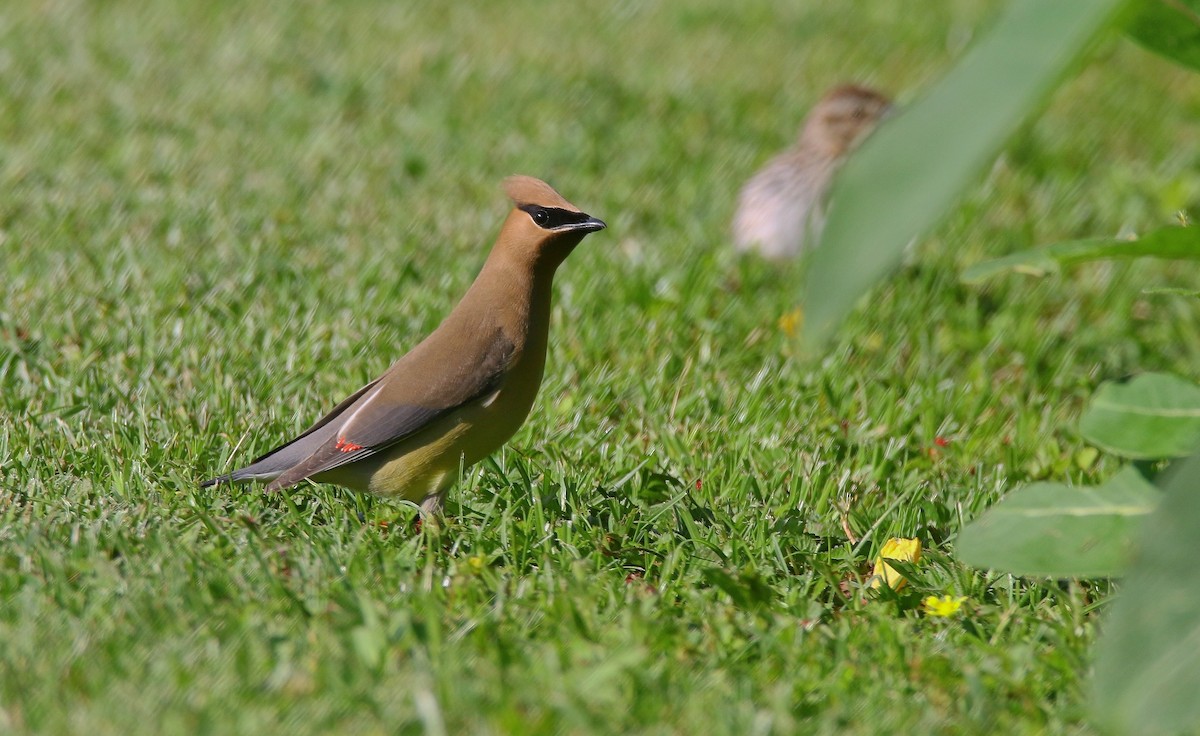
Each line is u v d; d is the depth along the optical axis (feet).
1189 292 27.22
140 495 29.96
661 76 73.92
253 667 22.58
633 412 36.78
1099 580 28.32
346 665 22.75
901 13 89.76
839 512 31.50
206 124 60.13
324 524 30.22
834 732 22.12
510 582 27.22
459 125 62.90
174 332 39.40
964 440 36.99
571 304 44.01
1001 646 25.85
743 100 70.38
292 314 41.09
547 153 59.88
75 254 44.93
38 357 37.73
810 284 17.22
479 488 31.89
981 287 48.75
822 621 26.81
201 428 34.22
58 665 22.36
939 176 17.01
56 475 30.81
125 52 70.13
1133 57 83.05
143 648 23.04
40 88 63.31
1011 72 17.25
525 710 21.70
